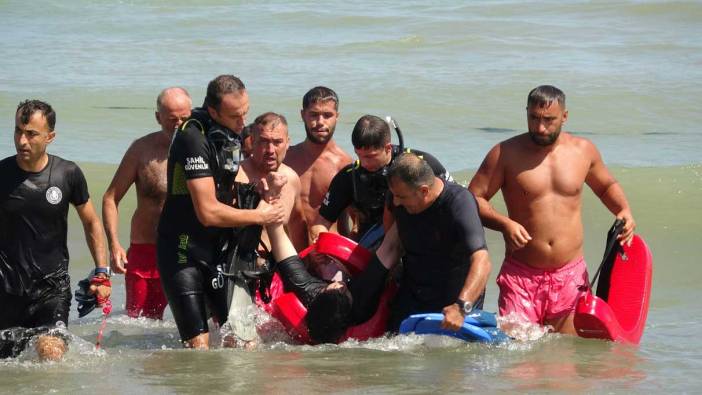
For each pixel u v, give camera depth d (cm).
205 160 987
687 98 2762
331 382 902
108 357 984
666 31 3822
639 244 1147
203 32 3841
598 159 1124
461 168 2031
